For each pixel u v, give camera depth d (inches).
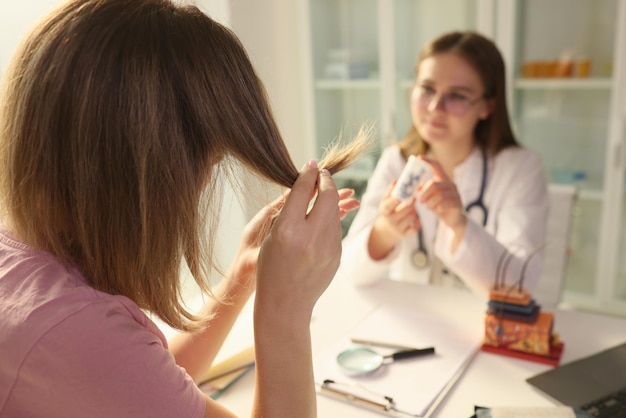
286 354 22.5
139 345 19.4
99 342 18.6
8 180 19.5
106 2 19.0
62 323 18.4
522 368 36.1
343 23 101.9
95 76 17.7
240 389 35.0
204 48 19.6
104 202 18.8
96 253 19.7
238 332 40.1
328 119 105.3
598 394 32.6
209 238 22.9
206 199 22.3
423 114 59.4
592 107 93.9
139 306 21.9
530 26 93.9
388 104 98.4
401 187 47.9
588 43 90.9
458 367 36.0
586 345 38.7
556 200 65.9
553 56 93.7
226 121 20.2
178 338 31.3
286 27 92.7
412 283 51.1
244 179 23.6
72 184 18.6
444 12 96.0
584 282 100.1
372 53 100.7
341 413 32.1
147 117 18.1
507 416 29.2
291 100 96.8
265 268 21.9
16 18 55.9
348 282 51.8
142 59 18.1
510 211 58.2
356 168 98.2
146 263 19.9
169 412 19.7
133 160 18.3
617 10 87.1
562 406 31.3
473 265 47.5
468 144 62.7
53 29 18.6
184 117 19.4
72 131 17.9
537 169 60.6
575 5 90.1
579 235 99.2
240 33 81.1
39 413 19.2
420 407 31.8
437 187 46.8
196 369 30.7
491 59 57.4
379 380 34.7
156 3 19.8
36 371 18.4
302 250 21.5
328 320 44.0
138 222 19.2
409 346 38.7
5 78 19.5
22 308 18.8
